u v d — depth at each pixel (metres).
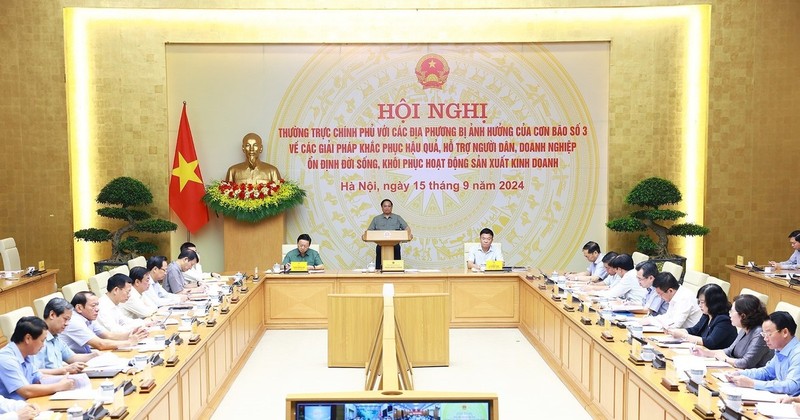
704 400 4.07
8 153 11.90
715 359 5.39
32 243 12.00
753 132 12.12
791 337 4.84
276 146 12.36
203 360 6.18
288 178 12.40
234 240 11.89
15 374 4.64
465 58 12.37
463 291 10.02
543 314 8.53
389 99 12.40
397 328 6.28
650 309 7.35
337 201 12.46
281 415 6.54
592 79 12.32
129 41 12.05
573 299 7.91
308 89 12.34
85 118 12.10
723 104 12.09
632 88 12.25
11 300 9.06
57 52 11.84
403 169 12.45
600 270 9.45
